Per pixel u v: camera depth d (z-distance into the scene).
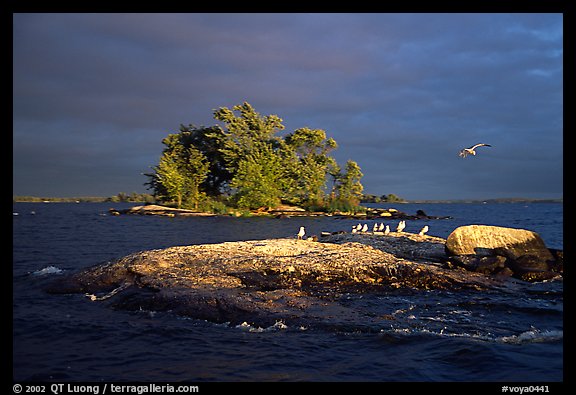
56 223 70.19
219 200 107.88
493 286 21.61
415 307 18.28
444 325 15.80
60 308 17.92
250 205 97.12
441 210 183.75
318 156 106.44
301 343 13.90
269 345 13.71
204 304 17.23
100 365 12.07
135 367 11.95
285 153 103.00
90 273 21.86
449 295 20.33
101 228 60.12
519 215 125.19
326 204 103.12
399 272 22.25
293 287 20.77
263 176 96.62
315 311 16.97
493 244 25.53
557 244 42.06
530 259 24.11
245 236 48.94
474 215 125.25
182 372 11.65
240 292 18.75
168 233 52.59
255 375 11.50
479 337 14.47
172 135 106.44
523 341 14.09
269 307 17.08
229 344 13.79
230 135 101.50
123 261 22.92
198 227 62.53
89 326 15.45
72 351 13.06
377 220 85.19
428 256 26.69
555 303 18.98
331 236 36.47
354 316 16.56
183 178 100.06
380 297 19.84
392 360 12.52
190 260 23.25
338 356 12.83
